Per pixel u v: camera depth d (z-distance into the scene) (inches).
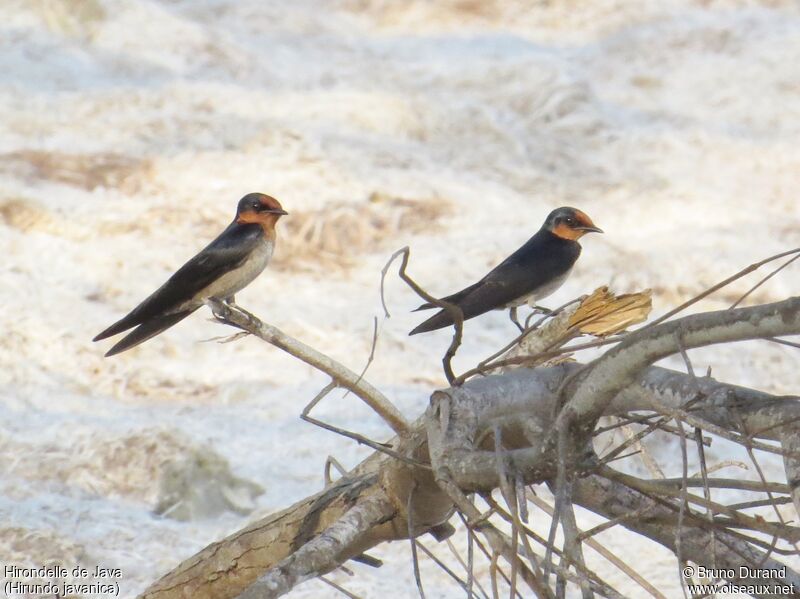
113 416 462.9
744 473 435.2
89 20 904.9
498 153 798.5
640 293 237.5
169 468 405.1
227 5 1039.0
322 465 436.1
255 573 263.7
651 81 960.3
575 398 182.7
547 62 943.0
